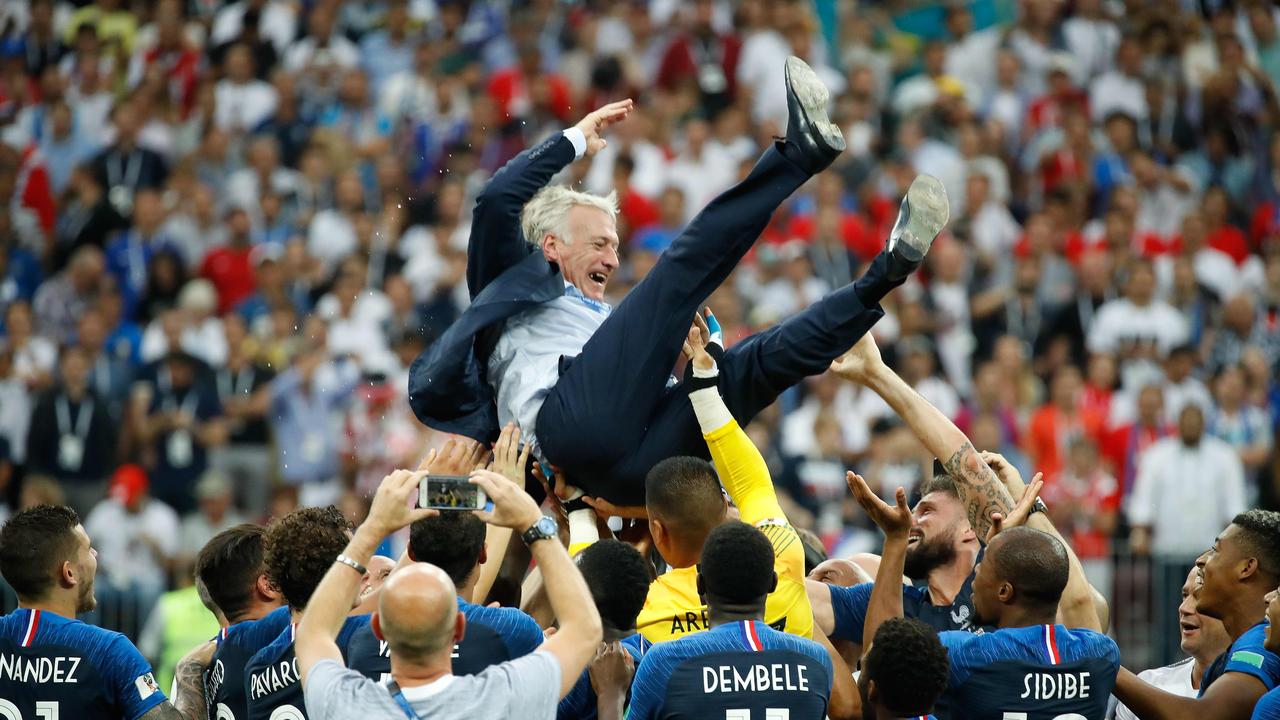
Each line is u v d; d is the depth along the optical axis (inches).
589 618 217.5
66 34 890.7
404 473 218.5
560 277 290.5
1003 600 254.2
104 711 260.5
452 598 210.8
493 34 850.1
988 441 634.8
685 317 271.0
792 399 661.3
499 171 285.3
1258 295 759.1
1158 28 862.5
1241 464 628.1
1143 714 267.6
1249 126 844.0
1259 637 273.4
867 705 261.1
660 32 845.8
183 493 660.7
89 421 668.1
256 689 250.2
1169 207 792.9
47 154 834.2
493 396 291.4
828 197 743.1
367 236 756.0
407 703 207.6
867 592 291.4
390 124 815.1
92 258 759.7
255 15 863.7
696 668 232.2
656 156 786.8
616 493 278.1
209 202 774.5
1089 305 713.6
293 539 249.3
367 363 693.9
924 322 700.0
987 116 828.6
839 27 874.8
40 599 265.0
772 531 259.6
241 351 691.4
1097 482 633.6
